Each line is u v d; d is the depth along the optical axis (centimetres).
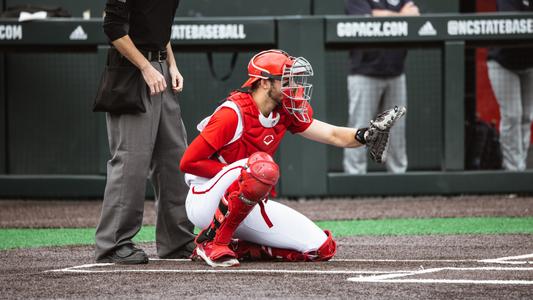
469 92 3381
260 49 2941
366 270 1509
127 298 1266
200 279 1421
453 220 2450
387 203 2888
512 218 2473
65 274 1500
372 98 3073
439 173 2958
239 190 1514
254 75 1542
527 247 1875
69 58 3356
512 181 2966
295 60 1531
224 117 1548
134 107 1619
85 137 3372
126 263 1636
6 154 3366
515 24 2897
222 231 1577
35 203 2981
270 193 1611
